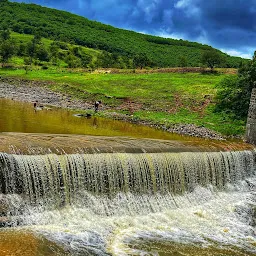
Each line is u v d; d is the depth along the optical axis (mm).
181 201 20625
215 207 20766
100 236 15742
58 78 66562
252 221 19672
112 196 18797
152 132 32719
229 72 70875
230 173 24078
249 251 16312
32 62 91125
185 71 72875
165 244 15945
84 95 53344
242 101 40781
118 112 43469
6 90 53406
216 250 16016
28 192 16594
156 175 20281
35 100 47156
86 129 29422
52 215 16609
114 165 18891
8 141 19281
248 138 29453
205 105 45781
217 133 35031
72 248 14289
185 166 21531
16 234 14586
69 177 17609
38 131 25750
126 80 63062
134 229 17031
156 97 51062
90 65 93312
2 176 15961
